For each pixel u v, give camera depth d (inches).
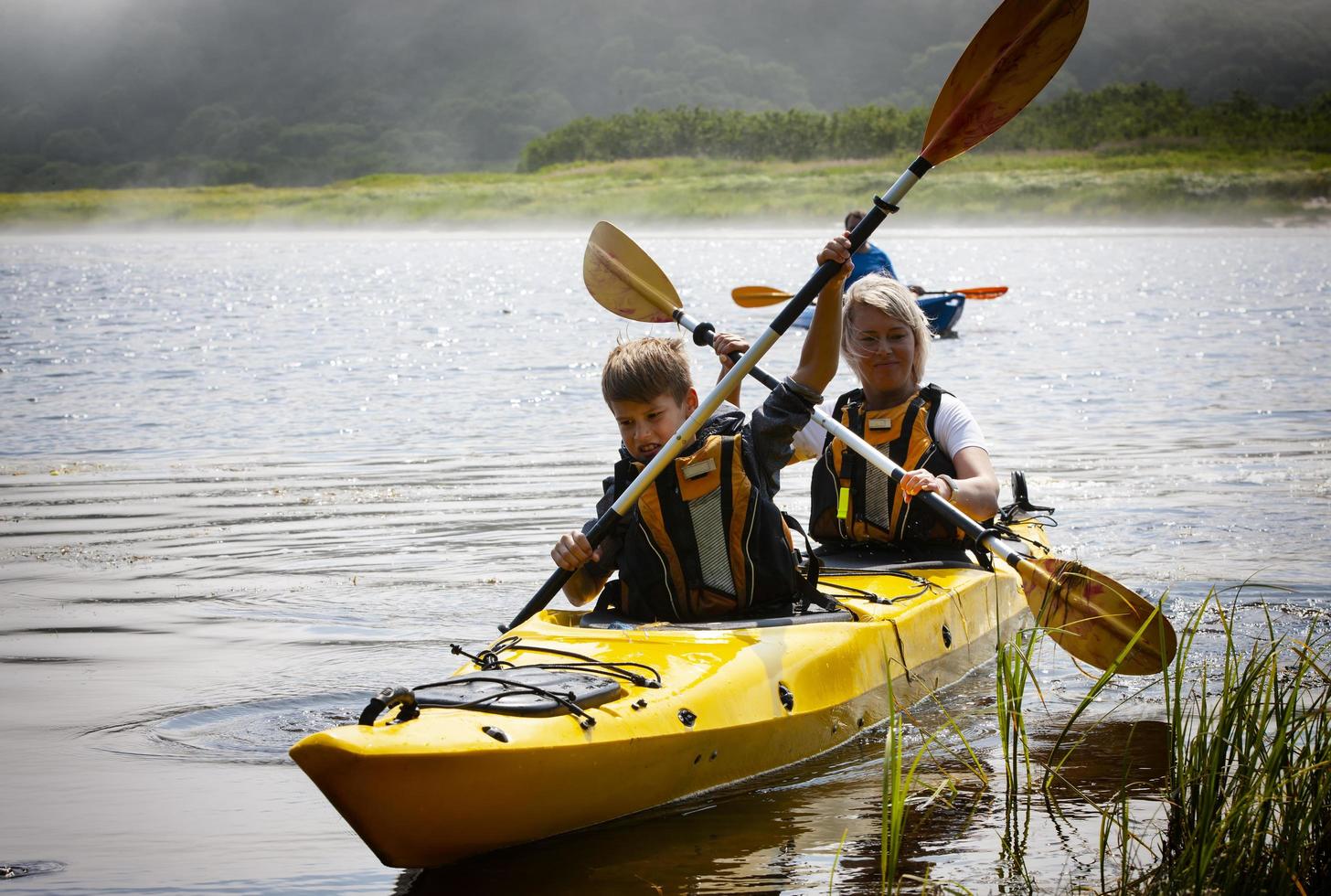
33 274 1847.9
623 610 242.5
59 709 251.0
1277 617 292.8
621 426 235.6
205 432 572.7
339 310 1218.0
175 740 235.3
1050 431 546.6
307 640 292.4
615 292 300.7
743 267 1787.6
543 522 401.7
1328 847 172.6
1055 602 245.6
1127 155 4119.1
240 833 195.9
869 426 298.8
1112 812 195.8
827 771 218.1
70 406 648.4
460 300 1334.9
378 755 167.3
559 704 189.8
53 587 338.0
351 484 461.7
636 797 195.5
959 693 263.6
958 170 3946.9
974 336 918.4
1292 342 854.5
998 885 172.4
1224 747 180.7
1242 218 3196.4
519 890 174.6
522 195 4323.3
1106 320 1022.4
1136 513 396.2
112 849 190.5
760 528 234.4
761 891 172.7
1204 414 581.9
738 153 4963.1
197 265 2091.5
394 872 182.5
